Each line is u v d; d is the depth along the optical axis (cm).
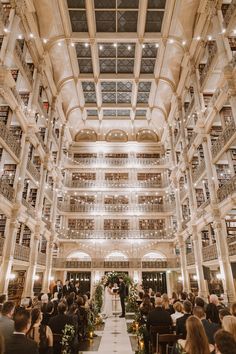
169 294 2362
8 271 1327
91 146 2919
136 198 2727
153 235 2541
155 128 2922
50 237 2195
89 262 2409
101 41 1878
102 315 1341
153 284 2414
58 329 541
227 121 1439
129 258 2464
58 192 2605
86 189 2714
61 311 571
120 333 980
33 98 1719
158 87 2334
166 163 2794
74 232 2542
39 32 1789
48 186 2152
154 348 597
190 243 2169
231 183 1300
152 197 2748
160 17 1784
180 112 2153
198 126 1645
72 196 2744
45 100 2114
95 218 2631
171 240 2497
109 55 2061
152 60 2122
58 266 2380
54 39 1836
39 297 1077
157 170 2833
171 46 1933
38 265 1903
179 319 526
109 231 2550
